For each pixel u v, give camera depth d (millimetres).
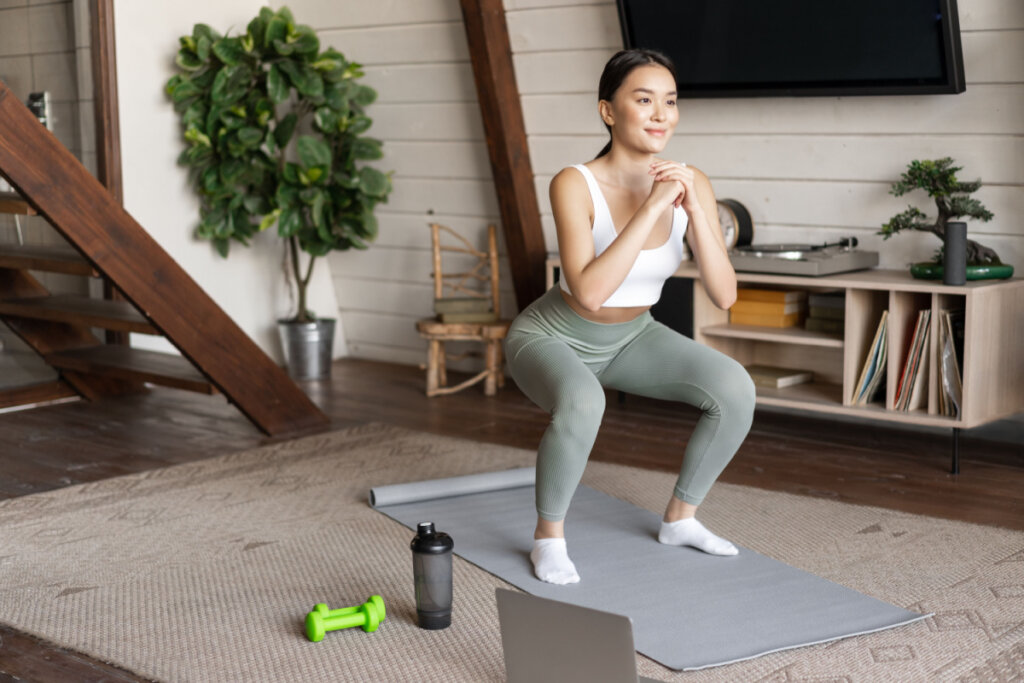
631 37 4035
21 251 4145
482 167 4766
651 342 2582
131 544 2793
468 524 2891
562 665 1803
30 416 4234
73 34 4422
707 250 2428
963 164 3537
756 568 2521
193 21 4785
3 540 2840
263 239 5160
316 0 5000
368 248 5305
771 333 3795
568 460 2400
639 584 2430
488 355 4590
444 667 2059
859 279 3471
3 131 3277
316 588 2471
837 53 3594
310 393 4672
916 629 2186
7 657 2150
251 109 4680
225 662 2094
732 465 3449
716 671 2010
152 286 3635
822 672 2002
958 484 3217
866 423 3971
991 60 3389
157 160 4691
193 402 4504
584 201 2410
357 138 4840
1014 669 2004
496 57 4312
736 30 3783
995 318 3291
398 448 3721
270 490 3248
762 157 3982
